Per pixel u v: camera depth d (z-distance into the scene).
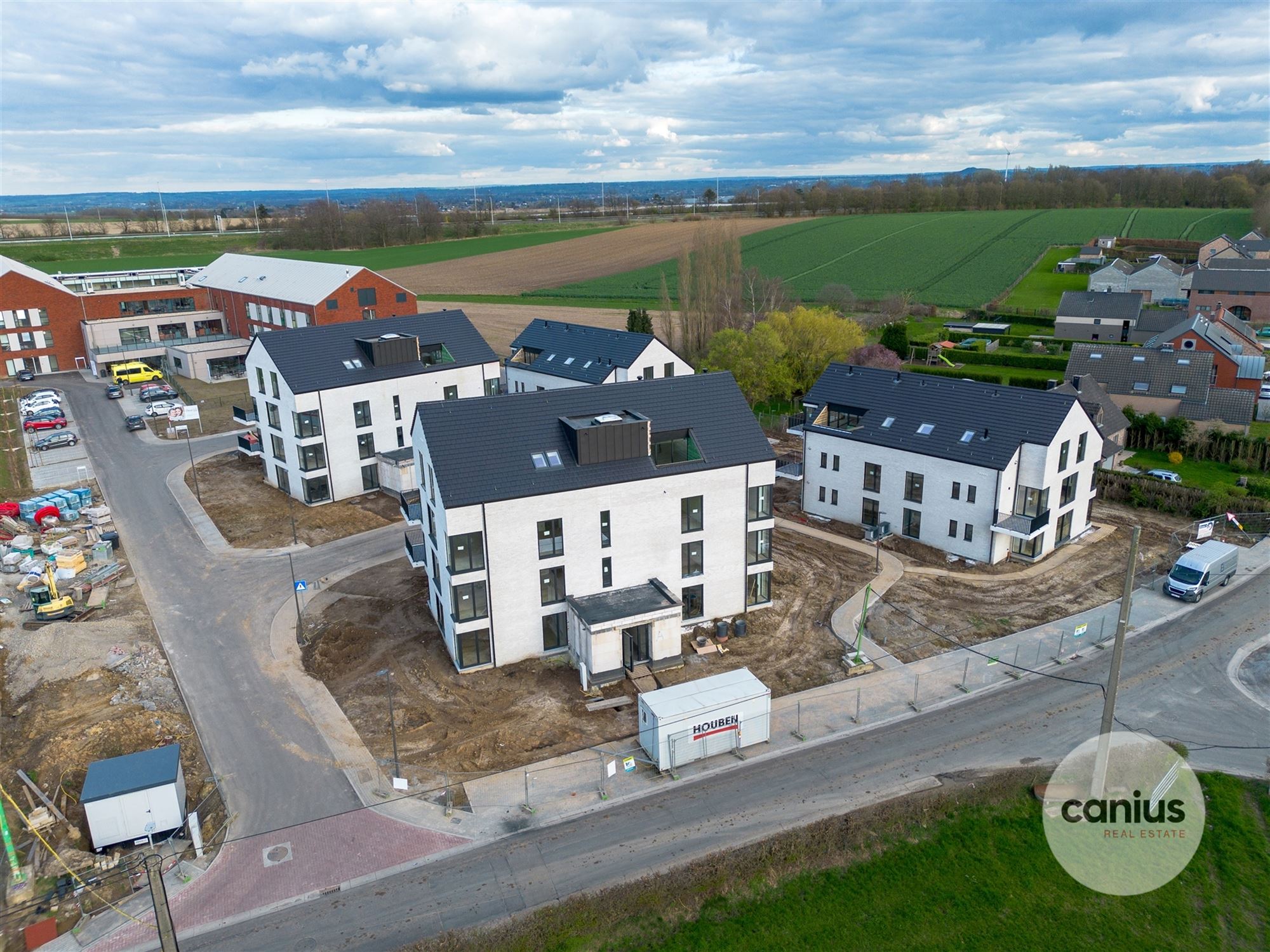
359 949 23.73
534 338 75.56
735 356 79.19
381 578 47.09
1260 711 34.06
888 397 53.44
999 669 37.41
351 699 35.94
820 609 43.06
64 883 26.23
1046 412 46.59
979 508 47.19
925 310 120.50
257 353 59.44
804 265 155.88
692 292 104.31
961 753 31.78
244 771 31.52
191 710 35.41
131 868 27.00
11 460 67.00
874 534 50.75
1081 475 49.62
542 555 37.97
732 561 41.94
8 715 34.88
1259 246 147.62
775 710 34.88
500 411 39.81
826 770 31.09
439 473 36.69
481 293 145.62
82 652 38.72
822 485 55.19
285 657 39.38
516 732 33.44
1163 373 68.62
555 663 38.72
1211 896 25.80
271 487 61.72
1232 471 60.94
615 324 115.31
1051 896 25.78
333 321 85.38
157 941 24.30
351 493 60.31
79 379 92.56
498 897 25.50
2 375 92.31
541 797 29.95
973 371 87.12
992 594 44.19
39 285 92.38
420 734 33.56
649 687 36.62
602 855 27.14
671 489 39.62
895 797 29.39
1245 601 42.91
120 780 27.81
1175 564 44.47
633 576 40.00
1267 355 92.88
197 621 42.62
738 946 24.08
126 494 60.19
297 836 28.30
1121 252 154.25
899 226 195.12
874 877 26.42
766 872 26.42
